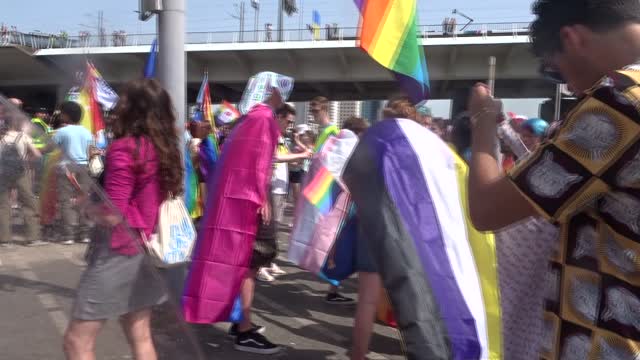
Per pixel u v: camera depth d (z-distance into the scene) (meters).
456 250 2.06
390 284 2.02
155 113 2.40
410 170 2.12
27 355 1.48
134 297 1.66
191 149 5.69
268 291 5.42
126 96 2.40
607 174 1.10
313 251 3.37
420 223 2.08
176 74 4.43
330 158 3.43
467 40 23.70
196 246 3.40
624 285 1.13
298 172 8.60
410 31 2.47
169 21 4.38
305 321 4.55
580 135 1.13
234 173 3.36
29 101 33.19
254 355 3.74
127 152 2.29
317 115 5.94
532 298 1.51
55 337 1.52
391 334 4.30
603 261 1.16
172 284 3.52
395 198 2.10
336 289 5.07
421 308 1.98
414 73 2.47
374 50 2.43
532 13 1.32
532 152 1.25
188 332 1.78
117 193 2.26
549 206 1.17
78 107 5.99
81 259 1.56
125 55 28.28
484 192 1.25
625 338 1.13
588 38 1.18
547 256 1.47
